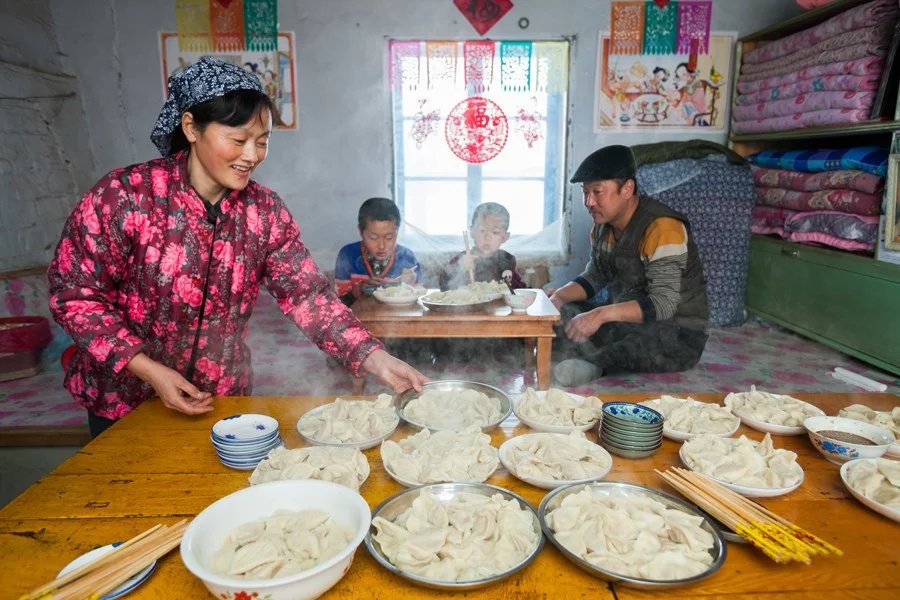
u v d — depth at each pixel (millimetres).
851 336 4398
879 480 1375
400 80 5676
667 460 1575
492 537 1215
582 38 5602
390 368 1980
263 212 1968
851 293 4391
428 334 3322
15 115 4793
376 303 3691
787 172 5184
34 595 1008
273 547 1127
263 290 5859
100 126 5715
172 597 1068
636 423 1558
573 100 5715
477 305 3494
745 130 5621
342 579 1110
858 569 1144
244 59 5637
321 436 1617
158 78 5668
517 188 5941
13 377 4117
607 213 3756
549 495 1308
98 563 1093
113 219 1729
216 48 5613
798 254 4973
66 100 5434
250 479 1404
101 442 1658
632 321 3615
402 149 5852
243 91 1600
